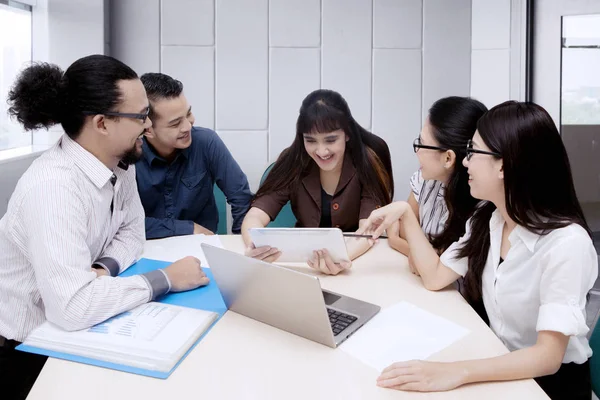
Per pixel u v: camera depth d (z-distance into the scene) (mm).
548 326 1027
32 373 1378
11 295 1330
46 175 1238
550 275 1081
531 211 1138
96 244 1470
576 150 3002
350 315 1195
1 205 2049
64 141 1346
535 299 1169
